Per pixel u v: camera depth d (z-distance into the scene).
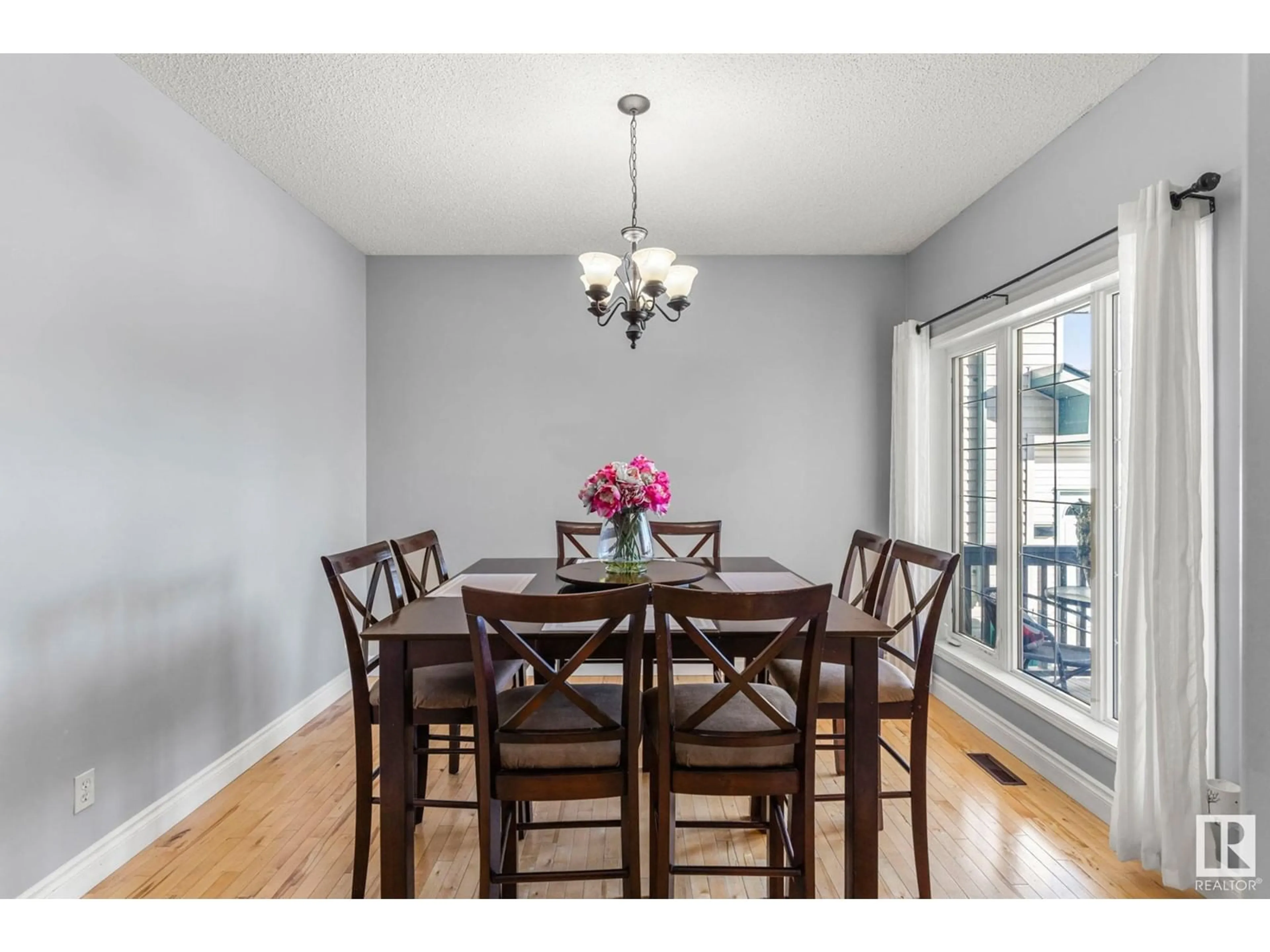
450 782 2.70
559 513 4.05
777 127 2.56
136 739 2.21
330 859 2.13
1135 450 2.00
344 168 2.90
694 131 2.59
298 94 2.33
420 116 2.48
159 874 2.05
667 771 1.68
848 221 3.51
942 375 3.71
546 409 4.05
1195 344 1.90
